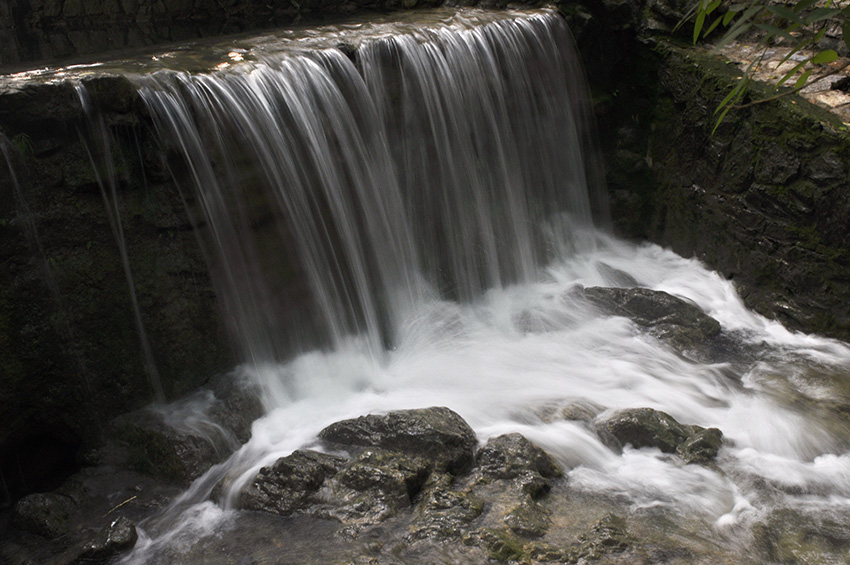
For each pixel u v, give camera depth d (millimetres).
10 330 5445
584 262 9453
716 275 8836
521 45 8820
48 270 5582
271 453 5969
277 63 6926
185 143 6117
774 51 8719
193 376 6387
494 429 6156
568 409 6406
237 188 6461
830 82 7871
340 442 5934
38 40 7824
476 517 5086
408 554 4809
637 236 9938
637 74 9625
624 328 7906
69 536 5223
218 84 6375
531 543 4859
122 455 5914
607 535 4891
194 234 6281
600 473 5711
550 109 9219
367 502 5223
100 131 5711
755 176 8039
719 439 6070
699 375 7152
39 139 5469
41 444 5855
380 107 7703
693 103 8773
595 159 9828
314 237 7031
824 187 7332
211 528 5223
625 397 6750
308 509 5281
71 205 5656
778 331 7898
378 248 7672
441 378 7062
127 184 5898
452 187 8367
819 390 6816
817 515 5238
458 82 8258
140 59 7195
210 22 8992
